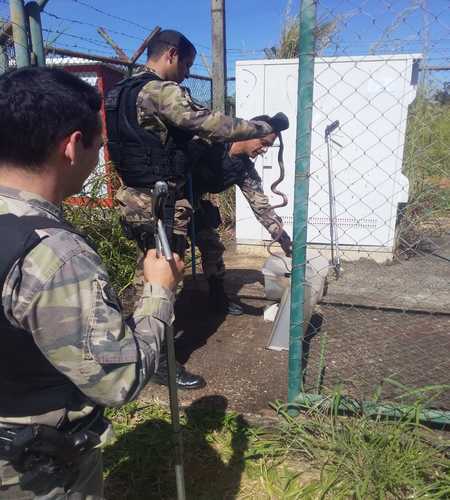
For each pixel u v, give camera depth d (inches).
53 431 40.6
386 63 165.0
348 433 82.0
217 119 89.1
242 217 196.1
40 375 38.9
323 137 177.0
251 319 136.5
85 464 46.3
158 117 91.9
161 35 97.8
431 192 202.4
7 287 35.0
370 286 159.5
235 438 88.4
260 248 197.5
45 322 35.3
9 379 38.4
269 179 183.2
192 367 111.3
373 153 174.6
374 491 73.7
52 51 161.8
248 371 109.2
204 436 89.4
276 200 185.5
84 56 190.5
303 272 84.2
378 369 107.7
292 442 85.0
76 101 38.2
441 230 208.7
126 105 94.0
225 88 247.6
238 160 116.6
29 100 36.2
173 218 96.8
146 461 83.7
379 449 77.4
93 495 48.1
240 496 77.3
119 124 95.7
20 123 36.2
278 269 127.6
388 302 144.6
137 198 97.8
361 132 173.2
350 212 181.6
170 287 44.6
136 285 154.9
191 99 91.1
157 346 41.1
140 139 94.2
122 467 83.5
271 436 88.4
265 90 177.8
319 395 88.7
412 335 124.3
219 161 115.0
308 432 86.9
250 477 80.7
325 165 179.6
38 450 40.1
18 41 118.0
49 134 37.0
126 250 156.9
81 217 151.6
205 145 101.0
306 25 73.0
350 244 185.3
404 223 202.4
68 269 35.7
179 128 93.2
